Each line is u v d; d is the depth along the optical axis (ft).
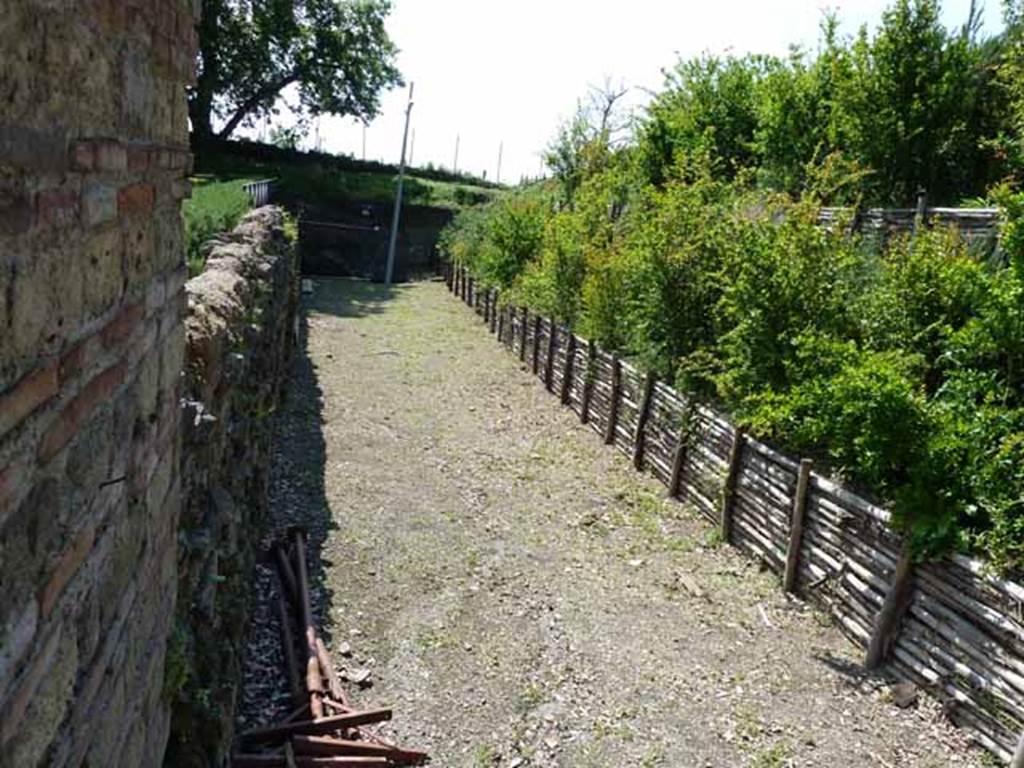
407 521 22.52
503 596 18.56
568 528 22.84
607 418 31.14
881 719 14.43
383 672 15.19
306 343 47.26
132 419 5.77
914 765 13.25
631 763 13.16
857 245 23.56
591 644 16.70
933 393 18.75
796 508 18.62
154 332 6.47
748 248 21.86
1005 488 14.37
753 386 21.13
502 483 26.27
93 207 4.48
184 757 8.72
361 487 24.94
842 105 36.50
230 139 98.53
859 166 34.32
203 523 10.16
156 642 7.15
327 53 97.50
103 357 4.87
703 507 23.58
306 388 36.91
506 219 58.85
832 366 18.62
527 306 45.70
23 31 3.29
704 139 48.67
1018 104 29.99
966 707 13.82
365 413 33.55
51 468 3.96
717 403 23.98
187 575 8.96
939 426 15.58
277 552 19.20
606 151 61.93
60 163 3.86
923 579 15.05
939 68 33.88
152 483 6.64
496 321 54.03
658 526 23.13
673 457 25.46
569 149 66.54
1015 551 13.69
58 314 3.93
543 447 30.50
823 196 27.73
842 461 18.19
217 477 11.75
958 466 15.05
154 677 7.09
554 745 13.48
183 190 7.48
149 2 5.60
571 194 61.62
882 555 16.07
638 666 15.97
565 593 18.88
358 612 17.29
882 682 15.44
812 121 41.39
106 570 5.16
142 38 5.48
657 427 26.89
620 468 28.19
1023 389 16.87
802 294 20.56
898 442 15.88
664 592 19.16
